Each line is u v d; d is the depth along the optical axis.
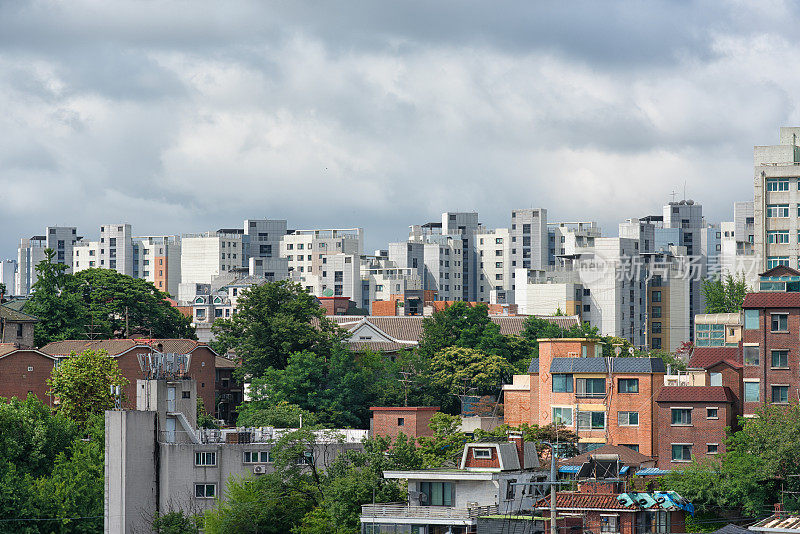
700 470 176.75
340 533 165.50
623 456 185.50
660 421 192.50
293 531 170.62
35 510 183.62
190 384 194.75
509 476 164.88
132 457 184.00
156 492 186.25
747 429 182.12
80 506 186.88
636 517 160.25
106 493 183.50
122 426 183.50
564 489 169.12
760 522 159.00
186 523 178.62
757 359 194.75
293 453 185.38
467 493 164.12
